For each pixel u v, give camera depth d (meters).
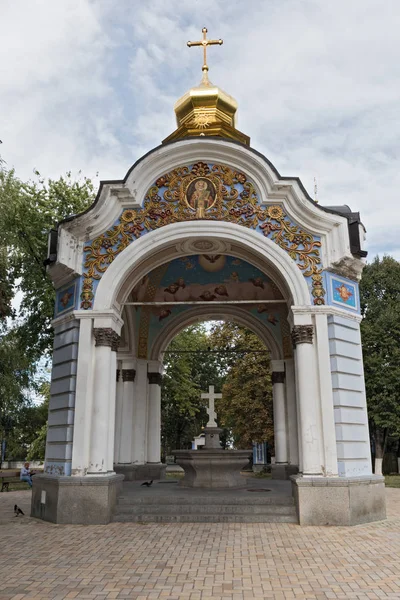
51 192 23.72
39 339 24.00
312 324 12.29
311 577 6.96
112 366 12.56
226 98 18.48
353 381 12.29
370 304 34.94
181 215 13.10
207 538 9.47
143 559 7.94
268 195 12.98
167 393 37.38
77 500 11.15
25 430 43.69
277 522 11.08
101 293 12.65
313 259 12.70
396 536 9.67
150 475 18.12
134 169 13.05
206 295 18.42
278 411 18.59
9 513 13.20
